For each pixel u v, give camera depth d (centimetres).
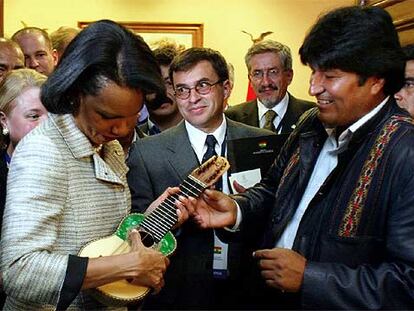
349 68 115
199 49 186
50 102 108
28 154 109
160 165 176
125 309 127
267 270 120
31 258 102
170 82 213
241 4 490
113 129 112
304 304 116
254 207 153
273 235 143
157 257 116
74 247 113
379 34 116
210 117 182
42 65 298
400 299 111
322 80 120
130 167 177
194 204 143
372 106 122
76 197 113
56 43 312
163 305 168
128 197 128
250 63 295
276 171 158
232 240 157
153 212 137
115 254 113
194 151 181
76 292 104
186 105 182
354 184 120
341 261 119
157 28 491
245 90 493
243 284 171
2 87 168
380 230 116
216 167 152
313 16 486
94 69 104
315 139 140
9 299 117
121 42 106
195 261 169
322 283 114
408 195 112
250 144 182
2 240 106
